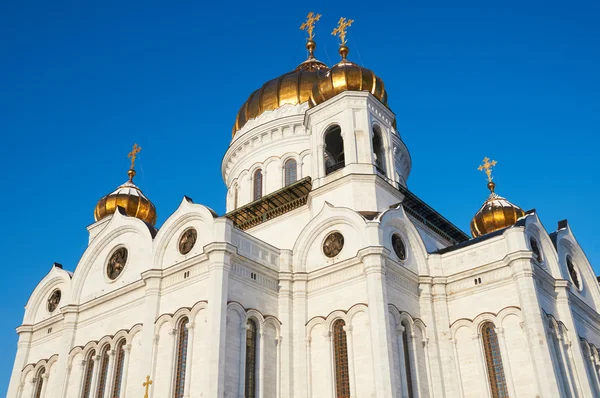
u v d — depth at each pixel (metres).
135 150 60.47
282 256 40.94
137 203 55.44
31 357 45.88
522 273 38.47
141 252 41.22
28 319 47.44
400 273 39.75
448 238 52.47
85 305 42.69
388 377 33.84
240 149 57.53
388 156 48.25
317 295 39.62
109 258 43.44
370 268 37.16
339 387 36.34
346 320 37.34
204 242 37.66
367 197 43.28
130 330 38.50
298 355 37.88
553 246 43.81
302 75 58.59
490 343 39.00
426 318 40.31
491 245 41.16
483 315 39.44
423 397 37.19
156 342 36.50
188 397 33.38
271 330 37.84
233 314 35.44
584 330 44.06
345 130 46.41
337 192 44.28
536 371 35.72
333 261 39.91
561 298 41.62
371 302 36.22
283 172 54.00
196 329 35.16
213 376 32.19
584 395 38.47
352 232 39.84
